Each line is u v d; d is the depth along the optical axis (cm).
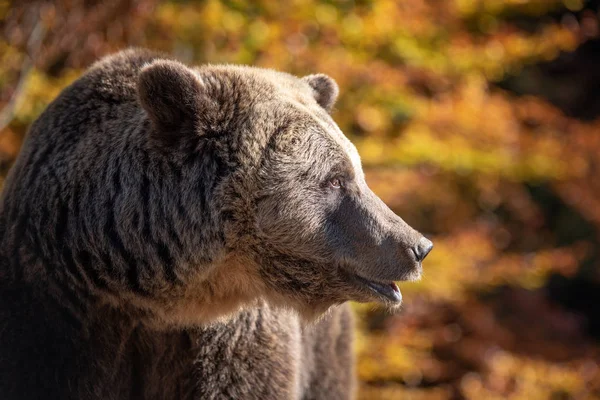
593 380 2073
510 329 2178
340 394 1051
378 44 1633
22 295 759
